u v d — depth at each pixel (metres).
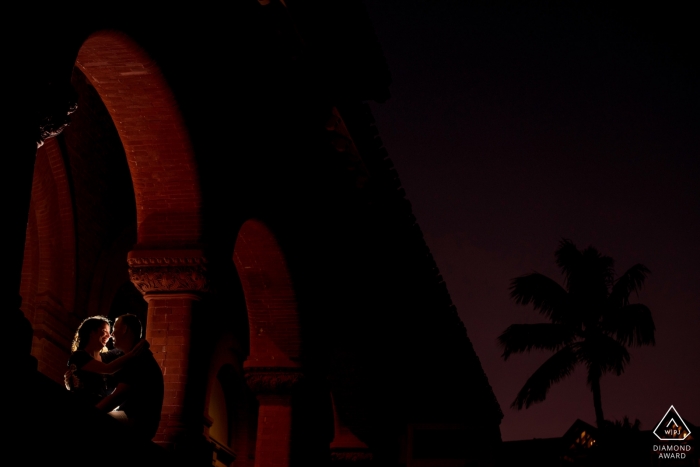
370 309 17.59
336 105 13.86
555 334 30.72
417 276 19.16
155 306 10.23
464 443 20.06
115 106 9.92
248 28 11.84
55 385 6.79
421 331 20.80
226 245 10.72
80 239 13.69
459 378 23.28
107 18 8.49
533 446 35.66
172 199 10.28
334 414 18.52
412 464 19.84
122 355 8.91
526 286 31.09
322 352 14.13
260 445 13.21
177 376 9.96
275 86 12.88
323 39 12.89
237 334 18.89
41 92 7.07
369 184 15.84
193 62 10.31
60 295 13.30
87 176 13.86
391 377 19.38
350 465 18.36
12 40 6.81
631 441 30.95
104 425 7.47
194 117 10.18
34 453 6.52
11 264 6.61
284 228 12.97
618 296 30.78
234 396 19.47
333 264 15.25
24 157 6.81
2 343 6.36
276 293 13.29
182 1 10.13
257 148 12.10
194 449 9.81
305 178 14.10
